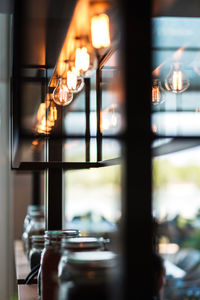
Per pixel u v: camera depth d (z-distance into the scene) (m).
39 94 0.96
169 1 0.83
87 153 1.05
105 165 1.24
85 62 0.99
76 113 0.95
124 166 0.64
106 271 0.89
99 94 0.98
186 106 1.01
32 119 0.87
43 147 1.01
